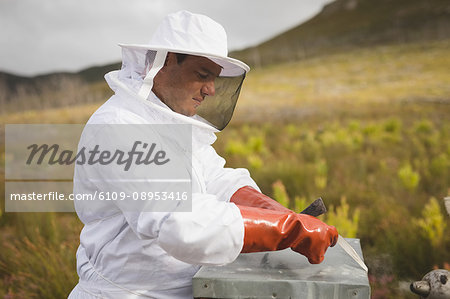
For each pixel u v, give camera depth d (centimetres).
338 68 6912
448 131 1280
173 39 117
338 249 134
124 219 117
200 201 107
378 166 754
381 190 546
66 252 348
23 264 326
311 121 2447
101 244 120
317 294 103
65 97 5747
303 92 5341
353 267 116
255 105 4109
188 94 123
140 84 118
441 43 7088
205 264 106
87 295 123
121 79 125
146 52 124
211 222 102
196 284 107
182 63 120
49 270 309
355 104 3597
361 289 101
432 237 332
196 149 130
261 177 667
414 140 1039
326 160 838
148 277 118
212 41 119
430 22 8750
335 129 1545
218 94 132
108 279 119
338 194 543
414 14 9681
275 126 2094
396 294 291
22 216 460
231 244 103
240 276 108
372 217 436
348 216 443
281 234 107
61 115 3716
